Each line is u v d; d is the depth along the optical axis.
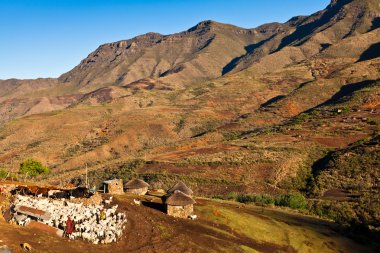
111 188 67.75
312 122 168.38
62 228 41.62
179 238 48.72
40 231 39.28
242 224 59.72
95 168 150.75
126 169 133.62
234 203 76.56
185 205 57.75
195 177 115.38
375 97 185.12
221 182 110.88
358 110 172.88
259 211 71.06
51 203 46.56
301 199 86.62
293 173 111.88
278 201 86.31
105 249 40.38
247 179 111.62
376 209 79.19
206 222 57.75
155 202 63.41
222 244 50.56
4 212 41.94
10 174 84.69
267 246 55.12
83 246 39.28
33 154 199.50
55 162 192.12
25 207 41.94
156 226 50.78
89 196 53.94
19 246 34.19
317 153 124.00
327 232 65.25
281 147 133.12
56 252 35.69
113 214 50.59
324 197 92.19
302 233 62.12
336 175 102.75
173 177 116.50
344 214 79.62
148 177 120.00
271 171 114.25
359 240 64.75
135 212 55.19
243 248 51.19
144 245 44.25
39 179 135.00
